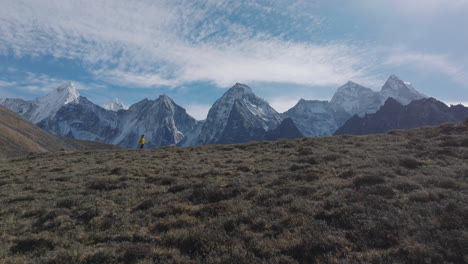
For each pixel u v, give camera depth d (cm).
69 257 916
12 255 970
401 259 785
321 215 1116
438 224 931
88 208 1409
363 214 1060
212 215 1230
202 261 882
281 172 1850
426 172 1521
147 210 1352
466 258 752
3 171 2666
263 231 1050
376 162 1830
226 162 2464
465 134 2438
